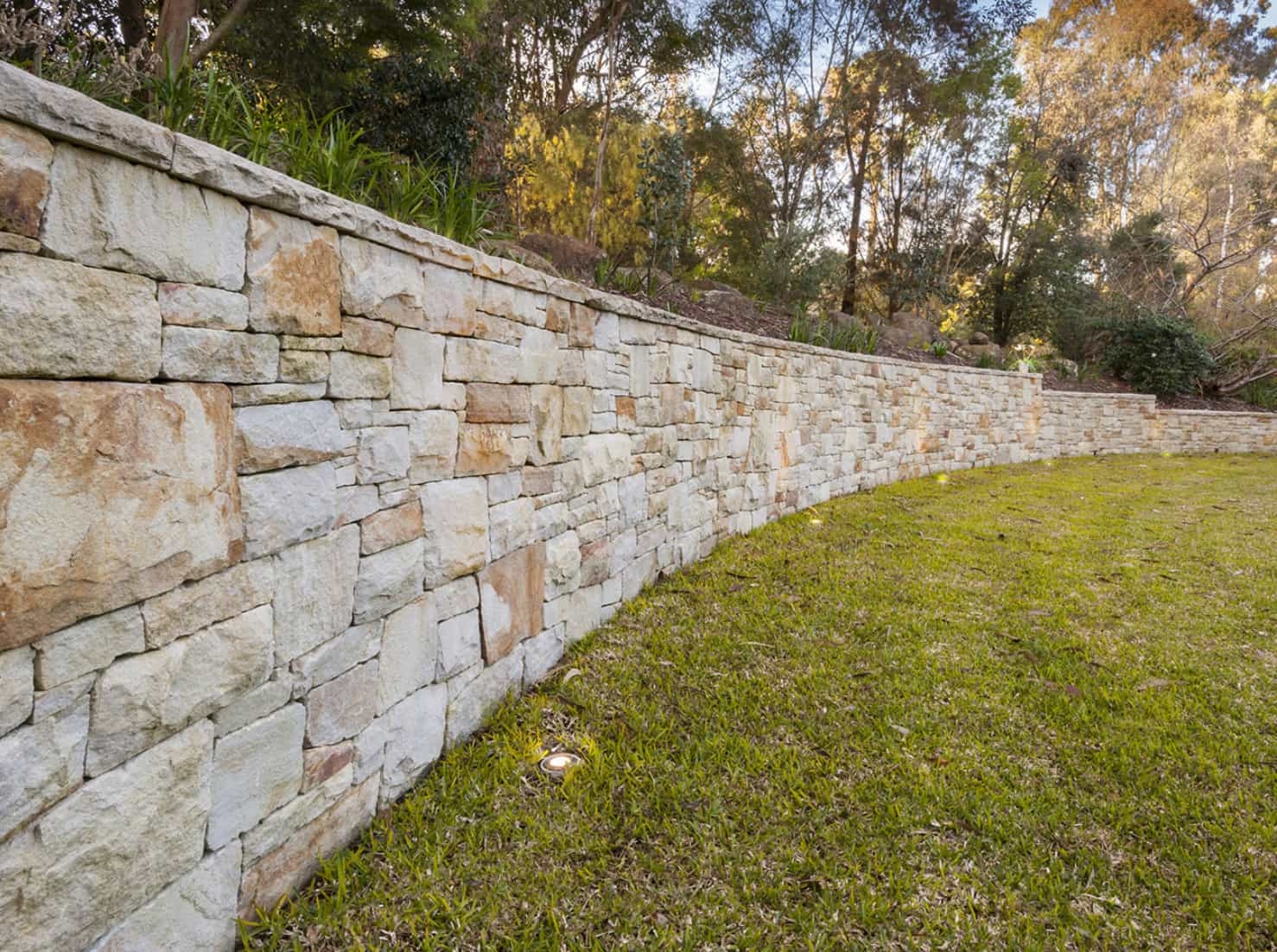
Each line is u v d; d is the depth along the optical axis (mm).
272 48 5500
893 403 7633
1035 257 14375
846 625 3262
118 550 1056
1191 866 1740
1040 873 1718
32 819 946
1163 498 6797
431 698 2002
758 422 5137
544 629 2688
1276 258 15727
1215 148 17062
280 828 1458
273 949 1368
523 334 2406
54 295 952
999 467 9312
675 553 4027
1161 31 18656
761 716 2420
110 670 1057
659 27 10430
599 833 1811
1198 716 2467
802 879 1681
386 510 1758
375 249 1657
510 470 2369
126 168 1054
